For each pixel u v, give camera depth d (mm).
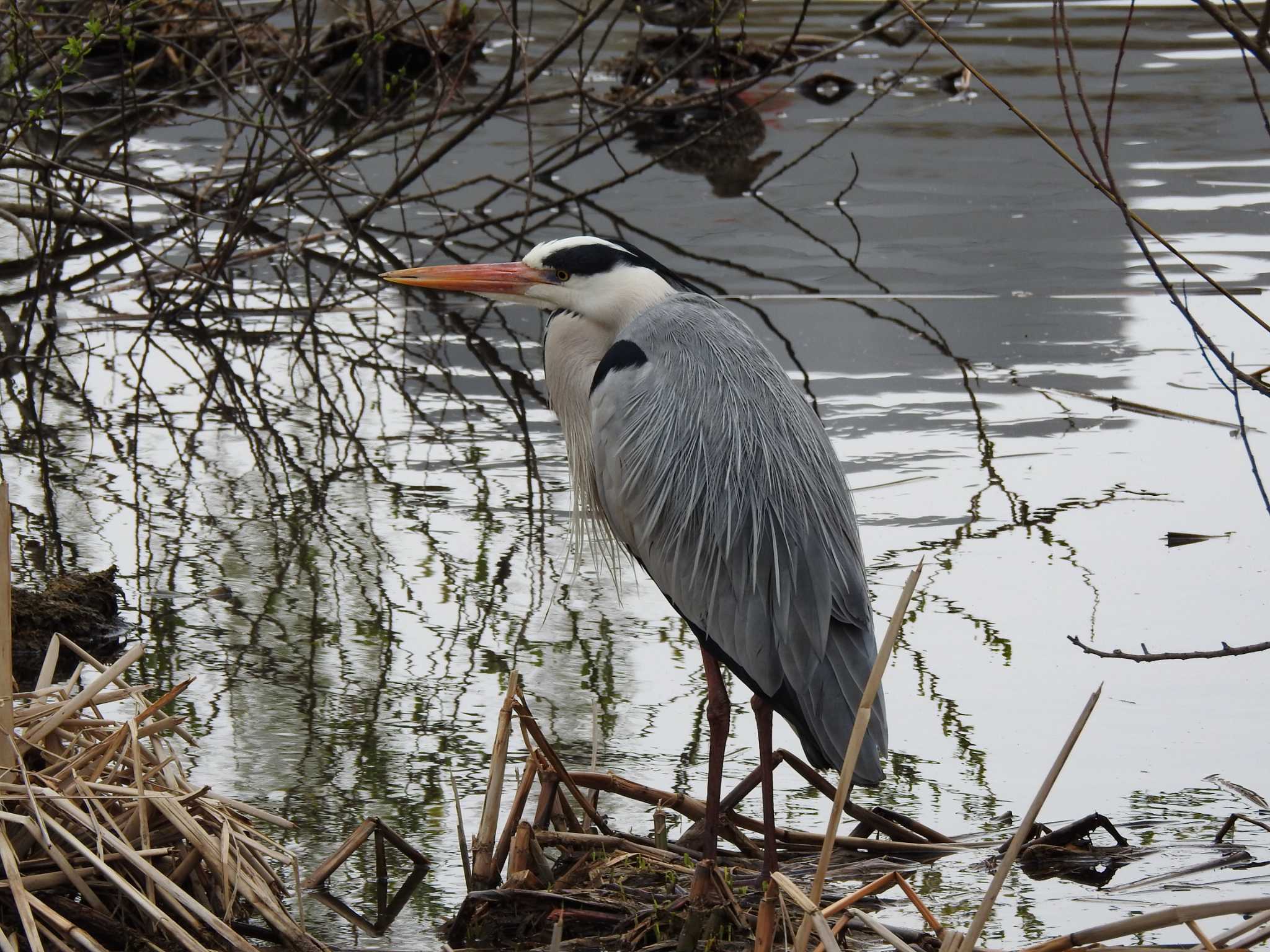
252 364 16047
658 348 7926
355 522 12016
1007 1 32719
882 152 23125
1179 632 9922
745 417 7633
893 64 28547
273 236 20219
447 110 21172
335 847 7730
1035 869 7516
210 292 18484
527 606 10641
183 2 20109
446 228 19219
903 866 7621
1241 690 9242
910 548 11336
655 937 6973
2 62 19219
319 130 19531
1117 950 6039
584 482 8742
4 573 6699
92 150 23297
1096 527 11570
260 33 24000
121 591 10641
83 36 19984
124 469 13055
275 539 11648
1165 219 19203
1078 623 10102
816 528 7449
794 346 15539
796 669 7266
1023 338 15664
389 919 7164
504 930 7039
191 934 6648
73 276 18859
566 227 19844
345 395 15133
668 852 7543
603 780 7730
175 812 6719
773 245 18875
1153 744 8680
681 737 8969
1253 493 12117
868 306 16719
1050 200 20234
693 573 7621
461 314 17859
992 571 10914
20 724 7148
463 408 14758
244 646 9914
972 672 9531
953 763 8555
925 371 14828
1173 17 31188
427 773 8461
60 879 6578
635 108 21594
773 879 6078
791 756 7980
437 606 10594
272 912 6703
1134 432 13406
